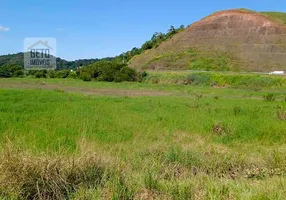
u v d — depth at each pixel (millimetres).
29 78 60406
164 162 6504
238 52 69875
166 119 12766
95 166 5270
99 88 36406
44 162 4816
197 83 46844
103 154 5793
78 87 37344
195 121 12203
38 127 9773
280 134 10266
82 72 55438
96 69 53188
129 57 93812
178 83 47969
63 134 8945
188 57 70625
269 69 60312
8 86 36656
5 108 14211
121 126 10875
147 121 12141
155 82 50281
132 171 5738
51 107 15297
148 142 8641
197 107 17438
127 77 50750
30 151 5152
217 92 32969
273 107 18203
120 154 6965
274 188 4855
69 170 4949
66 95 22953
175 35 88250
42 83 43875
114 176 5137
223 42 75062
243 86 41719
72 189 4820
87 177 5055
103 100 20141
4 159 4617
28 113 13141
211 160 6719
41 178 4629
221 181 5426
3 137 7621
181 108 16656
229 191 4836
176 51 77125
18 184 4473
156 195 4777
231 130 10273
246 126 10992
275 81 41375
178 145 7754
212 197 4547
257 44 70500
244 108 16609
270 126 11297
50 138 8117
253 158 7133
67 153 5648
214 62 65562
